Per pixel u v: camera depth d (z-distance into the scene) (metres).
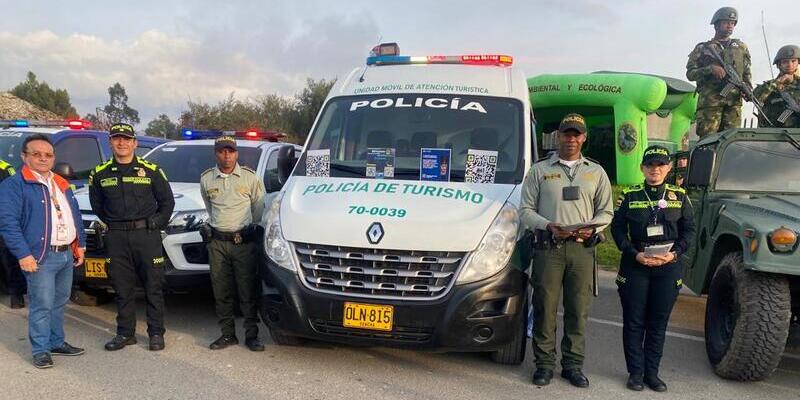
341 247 4.19
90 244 5.44
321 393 4.12
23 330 5.37
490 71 5.79
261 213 5.09
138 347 5.00
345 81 5.93
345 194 4.57
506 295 4.16
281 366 4.62
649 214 4.29
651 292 4.37
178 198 5.72
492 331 4.16
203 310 6.21
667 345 5.48
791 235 4.03
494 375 4.55
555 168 4.30
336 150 5.20
